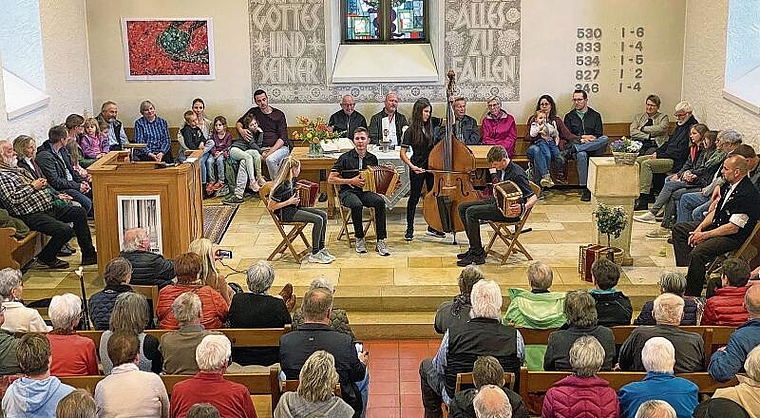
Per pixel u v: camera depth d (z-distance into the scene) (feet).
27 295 25.73
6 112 29.91
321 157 32.86
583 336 15.20
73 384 15.80
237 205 35.47
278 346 18.20
